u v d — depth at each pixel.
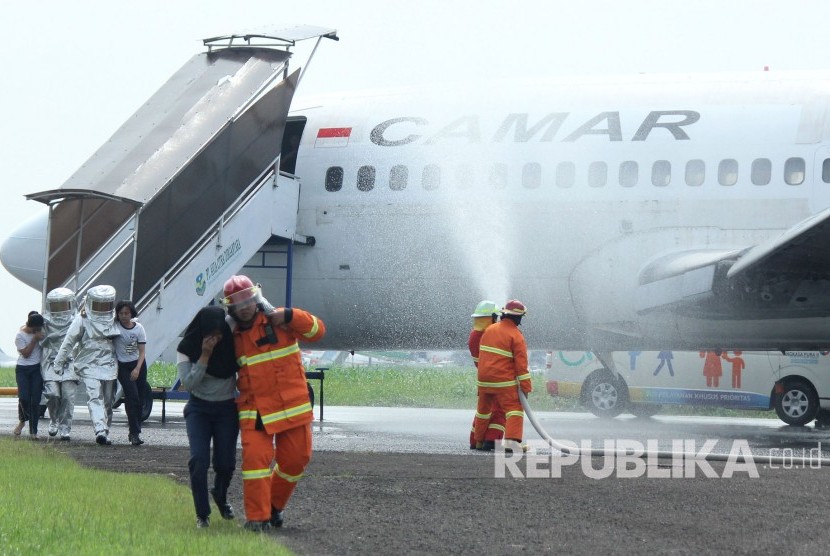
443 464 21.00
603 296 32.81
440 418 40.00
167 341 29.95
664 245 32.19
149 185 29.33
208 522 13.83
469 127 34.19
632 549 12.55
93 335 25.14
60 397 26.28
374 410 48.31
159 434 29.20
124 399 25.42
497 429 24.47
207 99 32.81
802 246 29.20
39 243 37.16
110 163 30.59
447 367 95.19
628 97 33.50
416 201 34.19
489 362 23.48
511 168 33.44
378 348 36.81
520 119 33.88
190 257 30.78
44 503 14.52
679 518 14.73
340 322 35.72
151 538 12.27
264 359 13.77
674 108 32.97
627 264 32.47
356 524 14.17
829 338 32.69
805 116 32.00
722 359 42.22
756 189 31.78
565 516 14.82
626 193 32.53
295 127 36.28
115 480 17.17
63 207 32.03
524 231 33.19
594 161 32.88
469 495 16.67
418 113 35.12
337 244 34.94
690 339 33.31
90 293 25.12
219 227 31.50
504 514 14.96
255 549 11.81
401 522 14.32
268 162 33.31
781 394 41.22
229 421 14.11
